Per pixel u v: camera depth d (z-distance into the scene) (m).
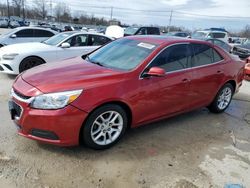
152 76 3.82
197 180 3.13
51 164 3.20
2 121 4.20
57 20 79.75
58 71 3.70
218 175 3.26
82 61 4.32
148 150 3.70
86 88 3.24
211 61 4.88
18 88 3.36
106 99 3.35
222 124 4.90
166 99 4.09
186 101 4.46
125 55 4.16
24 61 7.15
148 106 3.86
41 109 3.11
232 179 3.21
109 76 3.54
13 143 3.57
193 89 4.48
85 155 3.44
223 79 5.05
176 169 3.31
